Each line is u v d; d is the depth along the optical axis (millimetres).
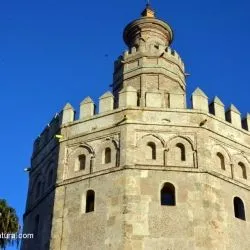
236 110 36844
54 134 37156
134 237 29047
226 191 32188
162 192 31375
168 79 39438
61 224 31750
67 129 35750
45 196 35250
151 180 31203
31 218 36875
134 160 31891
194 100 34750
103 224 30188
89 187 32250
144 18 43344
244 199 33000
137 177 31234
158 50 40688
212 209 30516
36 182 38375
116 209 30281
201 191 30953
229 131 35094
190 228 29531
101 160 33000
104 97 35656
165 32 43594
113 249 28969
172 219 29812
